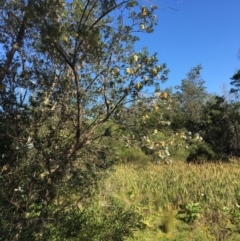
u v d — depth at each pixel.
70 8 3.67
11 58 3.73
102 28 3.67
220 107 36.56
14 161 3.73
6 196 3.50
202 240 6.60
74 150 3.63
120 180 10.42
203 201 8.77
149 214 7.84
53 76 3.96
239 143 34.31
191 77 47.44
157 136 3.67
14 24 3.74
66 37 3.27
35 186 3.71
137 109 3.52
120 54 3.71
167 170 12.78
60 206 3.98
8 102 3.70
